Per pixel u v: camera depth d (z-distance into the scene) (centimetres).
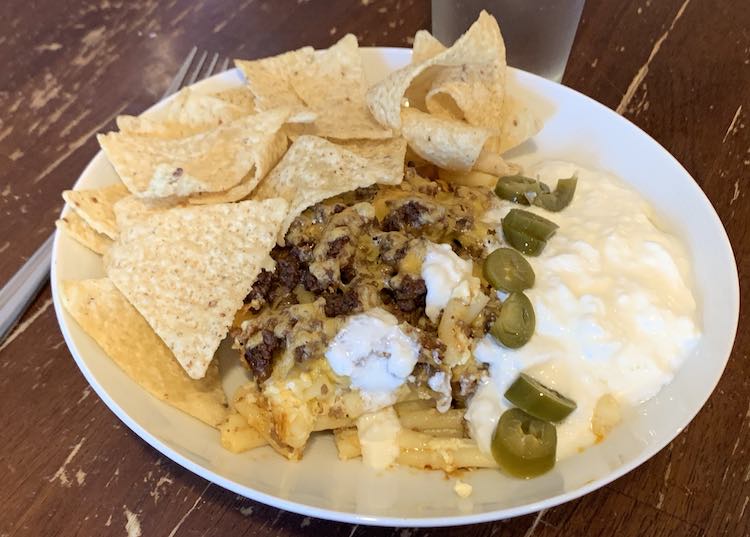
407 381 25
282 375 25
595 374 25
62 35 41
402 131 30
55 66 39
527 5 34
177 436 23
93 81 38
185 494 25
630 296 26
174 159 29
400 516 21
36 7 42
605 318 26
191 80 38
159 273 25
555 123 33
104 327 25
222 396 26
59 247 27
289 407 24
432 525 21
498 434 24
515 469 24
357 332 24
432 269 25
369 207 27
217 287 25
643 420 25
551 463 24
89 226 27
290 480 23
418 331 25
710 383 24
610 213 29
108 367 24
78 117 36
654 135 36
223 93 32
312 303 25
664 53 40
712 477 25
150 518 24
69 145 35
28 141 35
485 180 31
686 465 26
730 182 34
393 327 24
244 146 28
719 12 42
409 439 25
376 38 41
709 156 35
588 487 22
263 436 25
